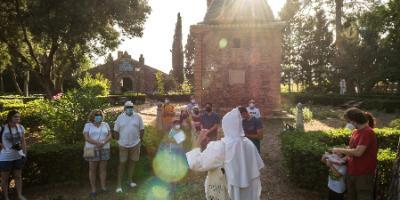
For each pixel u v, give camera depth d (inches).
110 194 295.9
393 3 597.0
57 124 389.7
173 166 319.0
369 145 197.2
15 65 1237.1
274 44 814.5
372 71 1417.3
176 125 324.2
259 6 848.9
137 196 289.7
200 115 416.2
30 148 318.0
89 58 1192.2
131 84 2324.1
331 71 1663.4
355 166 200.5
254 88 817.5
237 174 159.2
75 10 860.0
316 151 279.9
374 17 683.4
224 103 826.2
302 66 1871.3
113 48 1152.2
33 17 871.1
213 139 380.2
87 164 325.1
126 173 335.0
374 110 1045.2
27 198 289.4
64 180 318.7
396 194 192.5
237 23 820.6
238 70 822.5
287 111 925.8
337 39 1344.7
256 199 166.6
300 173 288.0
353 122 203.2
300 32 1855.3
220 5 884.6
